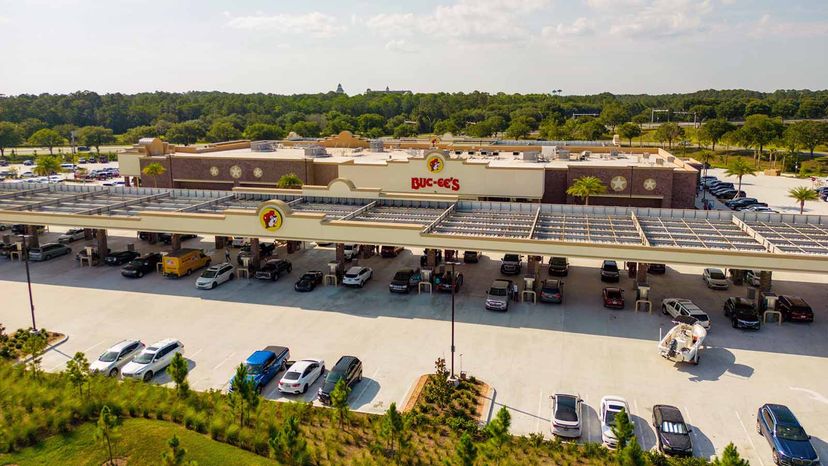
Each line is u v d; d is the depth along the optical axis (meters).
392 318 41.66
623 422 24.22
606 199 66.62
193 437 27.02
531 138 169.12
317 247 60.81
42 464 25.17
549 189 67.62
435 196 54.84
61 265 55.03
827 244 41.06
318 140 103.19
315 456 25.50
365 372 33.56
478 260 55.78
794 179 115.44
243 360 35.16
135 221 51.25
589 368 33.88
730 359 34.88
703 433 27.42
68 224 52.81
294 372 31.78
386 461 24.89
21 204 57.44
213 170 77.19
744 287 48.03
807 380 32.28
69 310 43.34
